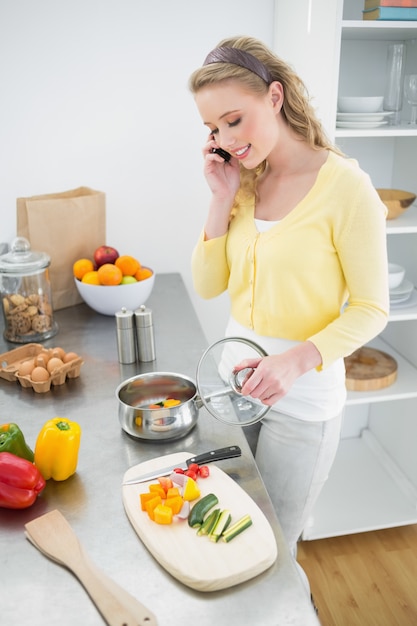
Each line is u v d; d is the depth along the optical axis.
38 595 0.95
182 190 2.31
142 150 2.23
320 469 1.47
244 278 1.42
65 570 1.00
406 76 1.98
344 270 1.30
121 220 2.31
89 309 2.11
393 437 2.52
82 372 1.66
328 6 1.78
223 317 2.53
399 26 1.80
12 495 1.12
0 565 1.01
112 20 2.06
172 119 2.21
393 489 2.45
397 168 2.30
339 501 2.38
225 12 2.14
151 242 2.36
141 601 0.93
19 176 2.18
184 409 1.32
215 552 0.99
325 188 1.27
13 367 1.65
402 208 2.05
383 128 1.94
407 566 2.15
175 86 2.17
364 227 1.25
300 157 1.32
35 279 1.83
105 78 2.12
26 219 1.94
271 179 1.38
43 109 2.12
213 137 1.38
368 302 1.28
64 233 2.00
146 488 1.15
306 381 1.38
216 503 1.10
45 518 1.09
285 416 1.41
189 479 1.13
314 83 1.95
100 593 0.93
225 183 1.41
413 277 2.32
